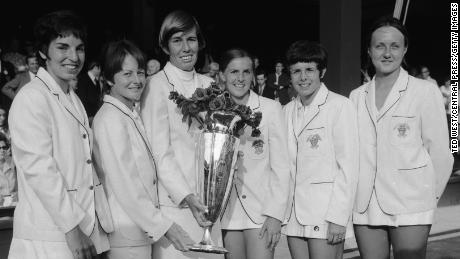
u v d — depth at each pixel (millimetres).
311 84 3254
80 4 10188
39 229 2500
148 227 2740
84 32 2633
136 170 2756
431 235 6309
